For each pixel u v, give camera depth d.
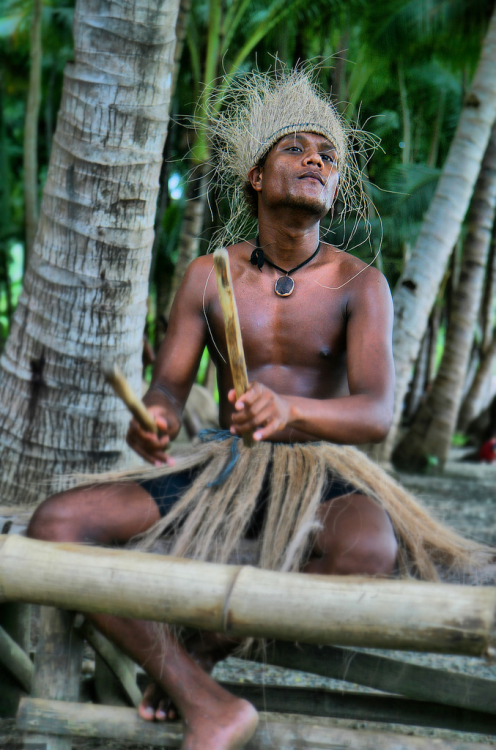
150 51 2.82
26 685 2.17
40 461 2.91
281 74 2.47
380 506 1.75
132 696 2.07
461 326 8.36
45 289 2.92
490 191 8.30
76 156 2.86
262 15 7.11
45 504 1.78
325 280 2.01
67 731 1.66
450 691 1.73
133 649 1.60
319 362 1.99
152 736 1.63
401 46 6.75
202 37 6.93
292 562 1.66
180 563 1.45
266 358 2.00
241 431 1.53
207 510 1.81
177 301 2.12
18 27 9.57
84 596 1.47
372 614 1.32
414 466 8.34
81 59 2.83
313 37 6.92
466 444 11.84
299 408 1.62
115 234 2.88
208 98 2.72
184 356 2.07
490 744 1.57
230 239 2.38
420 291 6.17
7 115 11.07
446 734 2.40
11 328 3.06
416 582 1.35
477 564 1.79
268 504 1.83
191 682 1.58
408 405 13.98
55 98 10.51
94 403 2.92
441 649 1.30
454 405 8.38
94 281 2.88
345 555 1.62
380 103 6.70
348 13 6.66
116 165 2.84
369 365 1.86
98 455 2.93
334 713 1.93
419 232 6.30
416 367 13.73
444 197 6.04
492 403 10.22
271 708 1.96
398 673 1.75
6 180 10.22
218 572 1.42
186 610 1.41
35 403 2.93
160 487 1.89
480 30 6.87
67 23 9.55
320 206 1.95
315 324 1.98
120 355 2.96
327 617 1.34
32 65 7.80
